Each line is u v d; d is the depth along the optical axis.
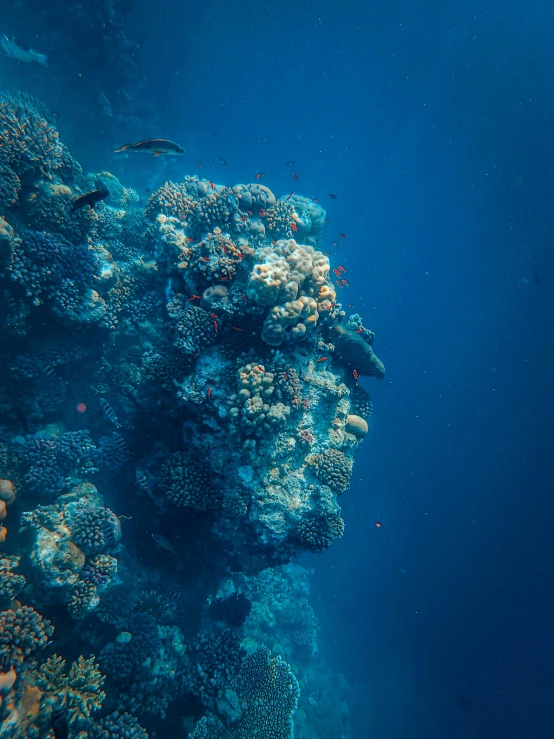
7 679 4.97
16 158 8.06
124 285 9.97
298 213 11.39
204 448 7.84
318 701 19.08
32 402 8.42
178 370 8.12
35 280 7.76
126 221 11.38
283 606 18.47
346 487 8.17
